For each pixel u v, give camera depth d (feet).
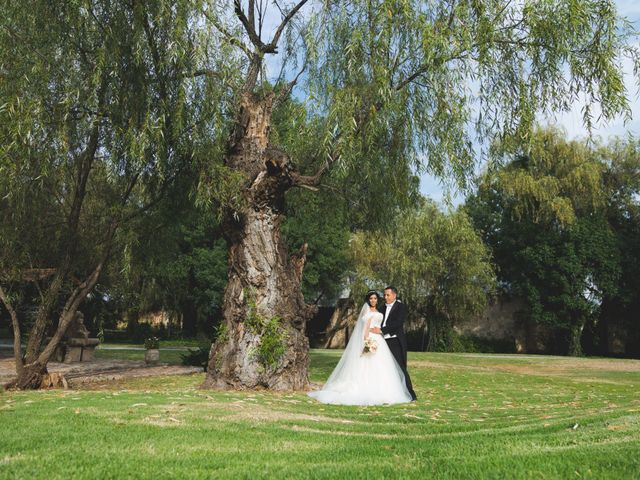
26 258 39.17
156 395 29.12
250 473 12.37
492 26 33.47
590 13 34.42
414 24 34.01
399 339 33.37
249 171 37.24
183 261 109.29
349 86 35.91
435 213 108.37
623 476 11.50
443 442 16.69
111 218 40.14
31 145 32.83
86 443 15.53
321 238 108.99
